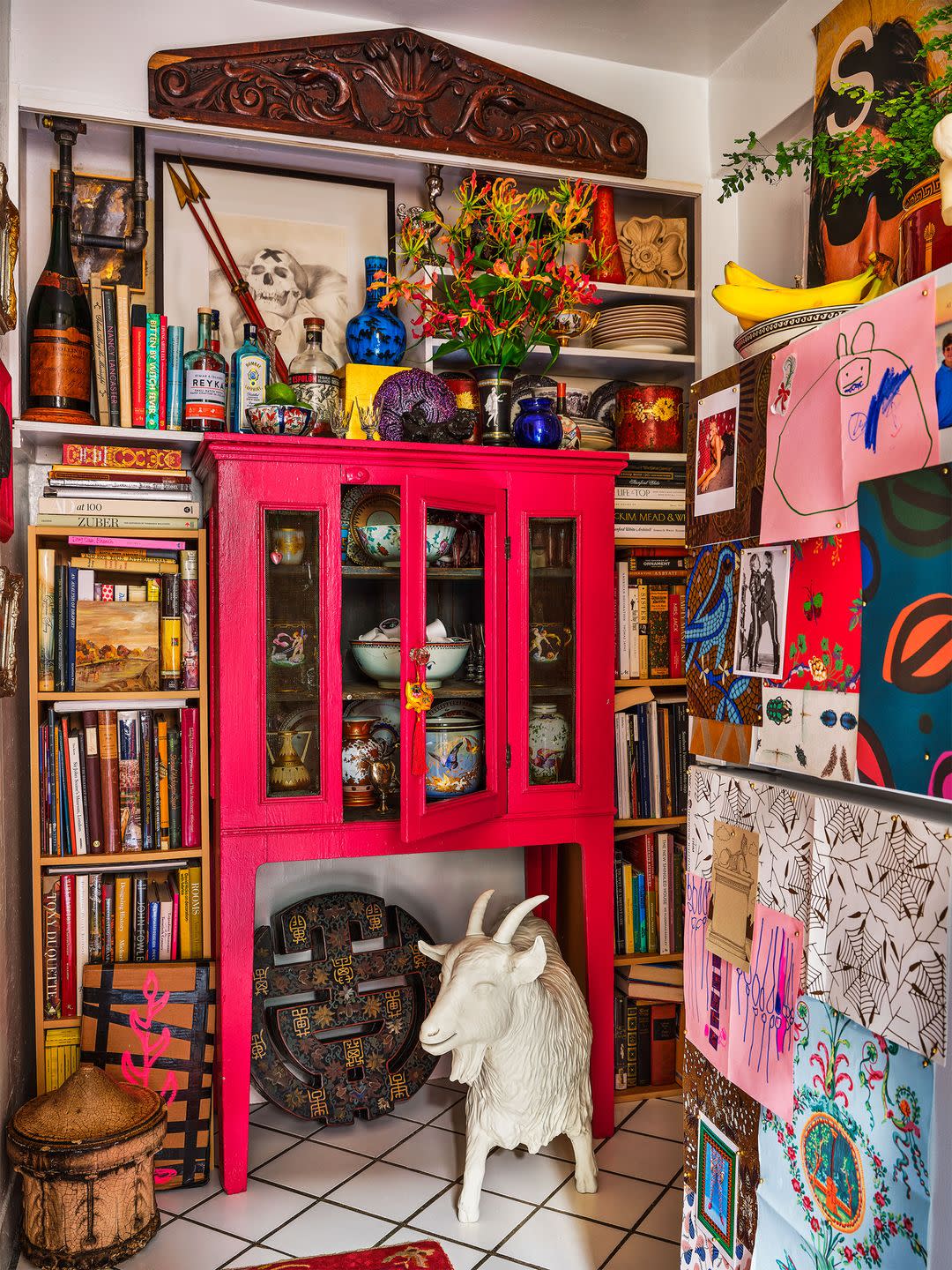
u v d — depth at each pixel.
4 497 1.95
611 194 2.80
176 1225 2.05
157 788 2.32
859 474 1.07
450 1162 2.31
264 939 2.44
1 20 2.17
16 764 2.25
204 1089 2.22
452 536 2.23
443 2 2.56
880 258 1.45
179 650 2.34
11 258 1.93
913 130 1.67
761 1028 1.23
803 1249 1.15
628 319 2.78
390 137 2.58
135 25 2.44
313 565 2.20
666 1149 2.38
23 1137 1.90
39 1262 1.90
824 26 2.39
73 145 2.42
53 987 2.24
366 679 2.29
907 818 0.98
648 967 2.67
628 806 2.68
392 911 2.58
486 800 2.30
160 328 2.43
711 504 1.41
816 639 1.15
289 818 2.18
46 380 2.31
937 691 0.95
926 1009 0.94
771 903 1.21
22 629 2.36
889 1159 1.00
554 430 2.41
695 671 1.44
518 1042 2.05
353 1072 2.47
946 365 0.94
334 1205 2.13
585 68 2.85
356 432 2.50
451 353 2.56
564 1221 2.07
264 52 2.47
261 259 2.63
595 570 2.44
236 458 2.14
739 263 2.94
